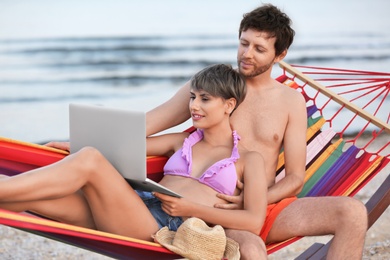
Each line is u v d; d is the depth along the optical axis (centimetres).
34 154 326
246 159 336
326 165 388
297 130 358
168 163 348
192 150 348
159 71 1311
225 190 332
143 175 299
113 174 299
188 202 315
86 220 317
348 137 953
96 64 1324
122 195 301
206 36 1509
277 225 335
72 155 293
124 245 288
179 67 1345
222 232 302
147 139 360
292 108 360
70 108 320
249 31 346
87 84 1219
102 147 311
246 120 360
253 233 321
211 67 341
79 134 318
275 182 373
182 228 302
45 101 1129
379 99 1108
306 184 381
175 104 370
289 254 526
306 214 331
